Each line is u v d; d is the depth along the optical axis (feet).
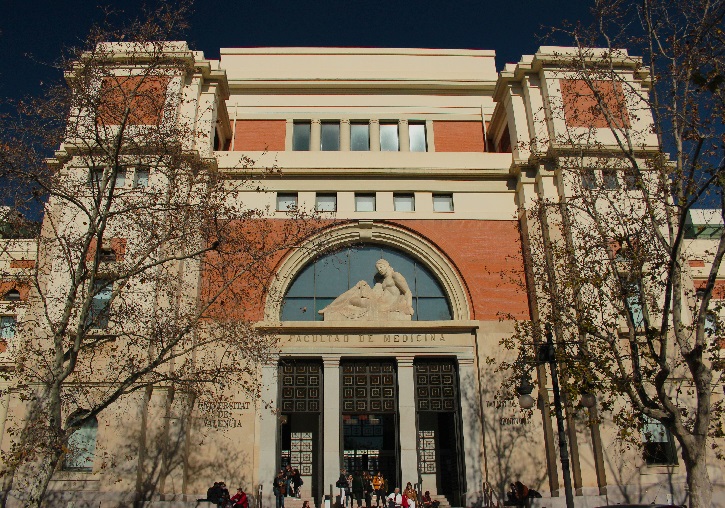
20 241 84.79
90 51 65.00
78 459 77.51
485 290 95.25
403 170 101.40
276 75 122.83
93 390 77.71
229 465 83.05
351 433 104.22
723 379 61.16
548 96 100.94
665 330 56.34
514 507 78.79
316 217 93.76
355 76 123.03
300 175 100.94
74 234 80.74
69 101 62.34
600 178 88.43
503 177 102.63
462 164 103.45
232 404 85.81
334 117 117.80
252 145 115.34
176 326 66.64
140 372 57.57
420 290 97.60
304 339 91.40
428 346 91.76
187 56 99.81
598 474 80.64
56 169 83.15
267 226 82.99
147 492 76.38
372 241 99.30
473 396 89.45
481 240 98.58
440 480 95.66
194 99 99.91
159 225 68.18
